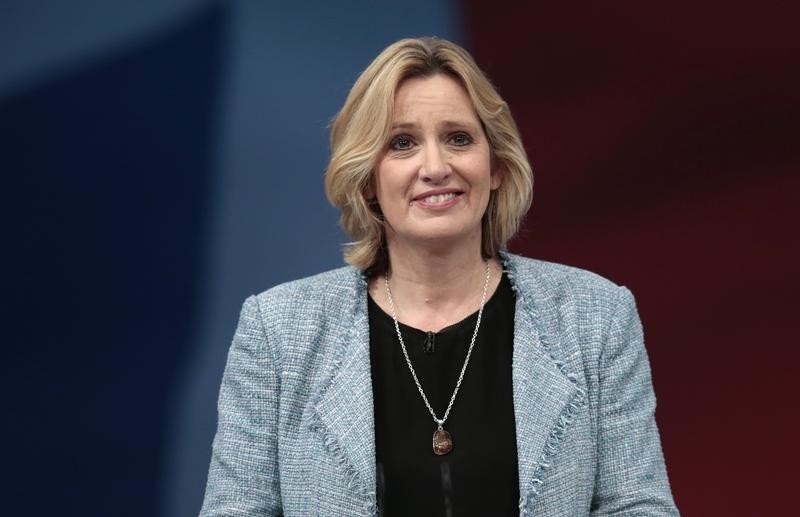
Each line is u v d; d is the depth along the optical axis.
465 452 7.65
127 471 12.21
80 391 12.16
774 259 12.01
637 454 7.86
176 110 12.20
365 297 8.33
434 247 7.97
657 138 12.16
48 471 12.17
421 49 7.85
